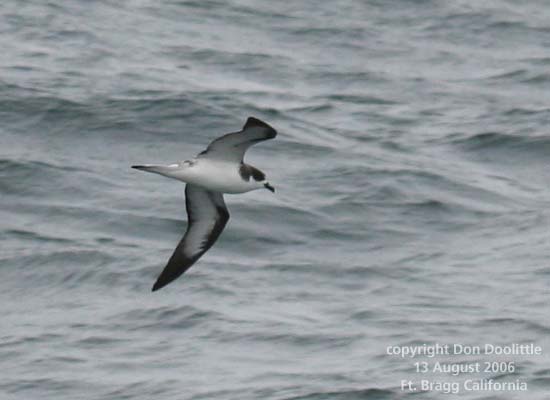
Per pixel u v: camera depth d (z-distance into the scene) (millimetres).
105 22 45062
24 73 38969
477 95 41781
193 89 39031
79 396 23781
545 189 34031
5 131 34969
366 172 33750
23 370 24703
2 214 30922
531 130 37406
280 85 41438
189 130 36031
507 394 23781
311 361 24938
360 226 31078
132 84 38875
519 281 28609
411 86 42406
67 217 30891
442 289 28281
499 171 35188
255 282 28312
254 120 18453
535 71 44156
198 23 46375
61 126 35406
